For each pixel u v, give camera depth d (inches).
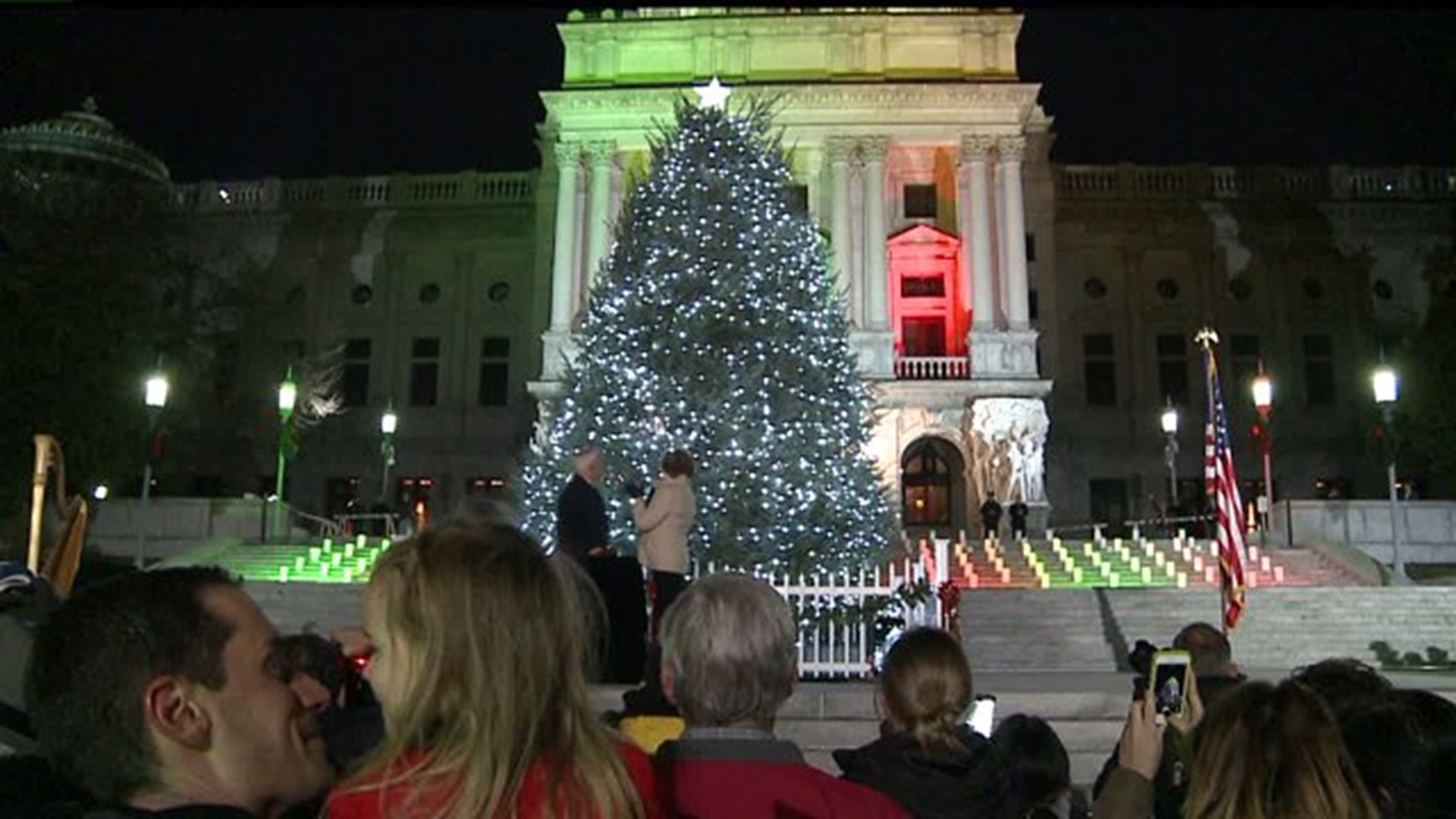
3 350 1294.3
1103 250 2076.8
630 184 1186.6
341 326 2148.1
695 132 959.0
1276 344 2033.7
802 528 848.9
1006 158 1838.1
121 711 98.7
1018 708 485.7
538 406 1784.0
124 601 101.1
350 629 151.3
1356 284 2052.2
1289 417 2005.4
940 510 1777.8
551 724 99.6
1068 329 2042.3
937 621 660.7
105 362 1358.3
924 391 1750.7
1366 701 157.9
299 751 106.3
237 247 2160.4
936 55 1902.1
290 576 1254.9
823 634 653.3
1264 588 1051.9
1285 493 1984.5
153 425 1211.9
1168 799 214.2
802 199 1824.6
